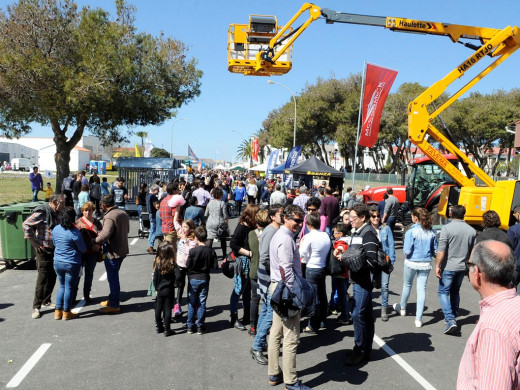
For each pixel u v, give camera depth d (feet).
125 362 16.60
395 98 140.77
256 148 159.53
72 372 15.69
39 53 65.36
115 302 22.25
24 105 68.18
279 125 172.45
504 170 163.53
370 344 16.98
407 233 21.33
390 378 15.67
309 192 60.13
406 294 22.47
